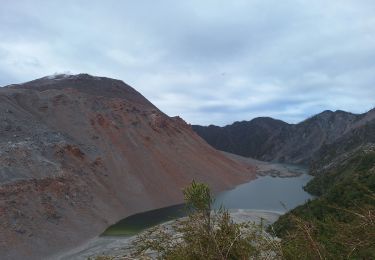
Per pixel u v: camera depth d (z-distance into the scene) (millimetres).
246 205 77500
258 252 5543
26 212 51875
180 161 109938
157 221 65375
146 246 5797
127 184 83500
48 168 66062
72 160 75562
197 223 5660
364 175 26328
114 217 66312
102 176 79438
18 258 43531
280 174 150000
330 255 5449
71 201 61906
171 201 86250
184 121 150500
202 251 5395
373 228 5320
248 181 125938
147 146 105188
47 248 47094
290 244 5551
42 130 80938
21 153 65562
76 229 54719
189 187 5836
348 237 5473
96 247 47219
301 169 186500
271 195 93188
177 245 5668
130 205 75750
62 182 64812
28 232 48344
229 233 5605
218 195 94125
